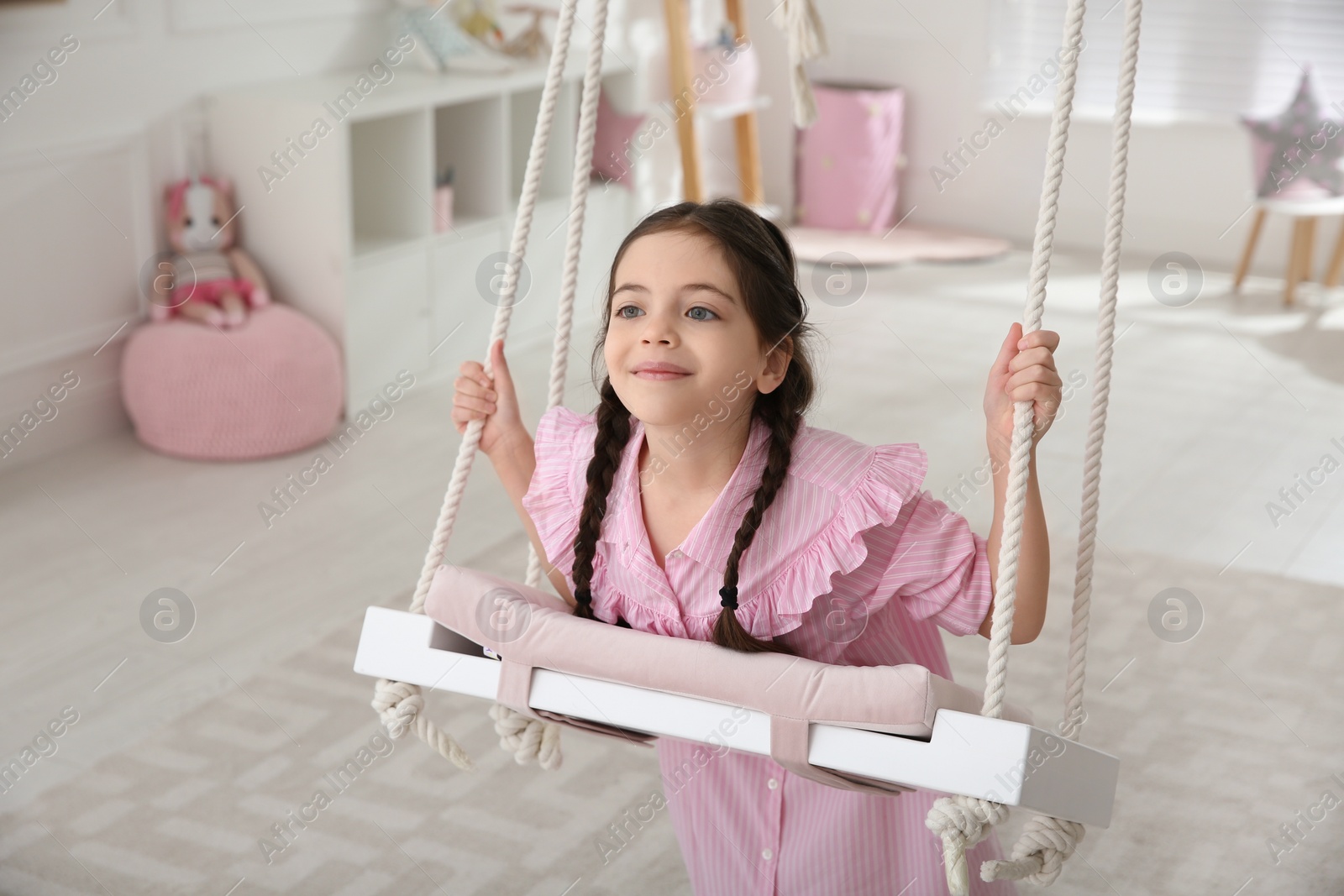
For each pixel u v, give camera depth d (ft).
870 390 11.64
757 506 3.62
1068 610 7.86
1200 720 6.72
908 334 13.33
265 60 11.31
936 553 3.69
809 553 3.67
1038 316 3.46
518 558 8.55
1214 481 9.91
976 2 16.92
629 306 3.58
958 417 11.03
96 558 8.35
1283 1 15.72
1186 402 11.59
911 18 17.31
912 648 4.10
